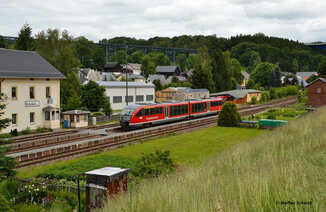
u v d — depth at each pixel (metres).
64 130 35.84
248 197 6.15
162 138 30.72
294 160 9.64
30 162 20.45
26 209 12.36
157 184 8.86
